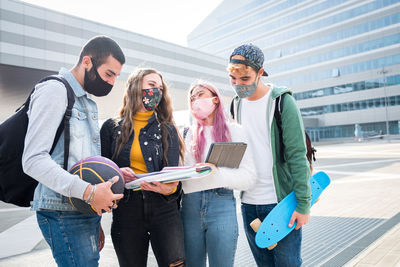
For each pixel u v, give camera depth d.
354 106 59.03
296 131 2.05
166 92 2.27
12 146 1.53
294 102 2.12
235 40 81.81
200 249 2.21
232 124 2.29
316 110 64.25
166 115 2.26
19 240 4.94
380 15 56.22
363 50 58.09
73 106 1.65
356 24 58.97
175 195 1.99
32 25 20.67
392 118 54.53
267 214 2.21
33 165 1.38
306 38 65.88
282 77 69.50
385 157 18.70
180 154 2.28
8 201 1.60
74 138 1.62
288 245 2.11
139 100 2.07
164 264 1.98
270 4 73.19
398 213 5.59
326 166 15.01
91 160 1.55
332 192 8.21
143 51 25.67
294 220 2.01
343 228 4.86
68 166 1.59
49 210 1.60
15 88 17.95
